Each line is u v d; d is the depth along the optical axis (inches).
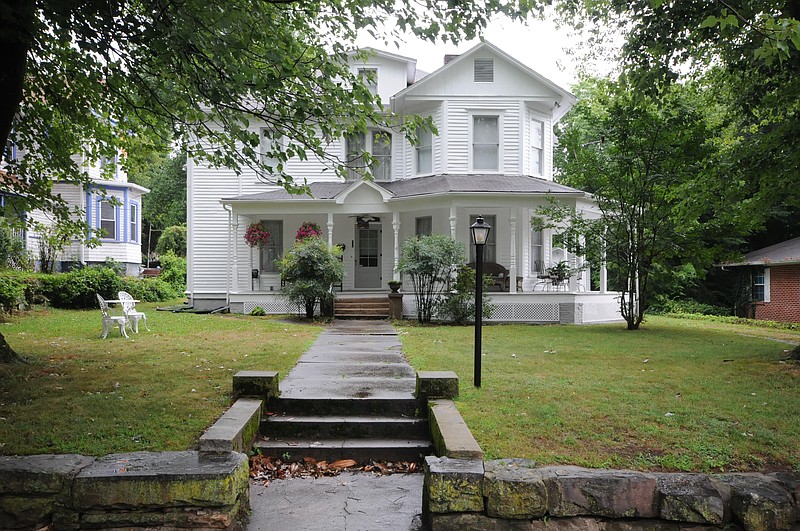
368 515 169.3
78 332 479.2
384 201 684.7
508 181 698.8
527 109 747.4
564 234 586.6
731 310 987.3
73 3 203.8
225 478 147.6
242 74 223.5
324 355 366.0
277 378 255.8
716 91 470.6
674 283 618.8
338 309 661.9
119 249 1043.9
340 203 690.2
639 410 226.7
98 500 145.5
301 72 247.9
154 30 215.0
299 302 634.8
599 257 573.0
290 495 184.4
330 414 242.8
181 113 279.9
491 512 153.0
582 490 153.9
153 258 1701.5
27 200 354.6
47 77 296.8
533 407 229.8
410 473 206.4
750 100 381.1
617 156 530.6
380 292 723.4
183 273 1148.5
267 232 751.7
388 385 272.4
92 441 184.2
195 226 774.5
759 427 204.5
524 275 726.5
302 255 620.1
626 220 561.3
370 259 774.5
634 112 510.9
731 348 421.4
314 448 215.8
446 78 728.3
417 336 475.5
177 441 188.1
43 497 146.8
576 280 767.1
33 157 345.7
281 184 274.4
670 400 243.6
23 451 173.0
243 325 554.3
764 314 917.2
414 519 166.6
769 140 355.9
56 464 153.7
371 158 268.5
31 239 861.2
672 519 151.9
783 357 363.6
